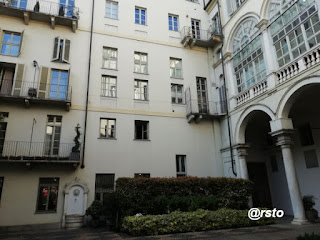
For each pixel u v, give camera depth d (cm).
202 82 2006
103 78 1731
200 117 1808
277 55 1381
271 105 1372
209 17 2180
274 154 1781
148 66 1853
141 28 1925
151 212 1155
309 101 1409
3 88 1512
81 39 1733
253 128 1883
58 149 1481
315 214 1275
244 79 1661
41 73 1523
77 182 1428
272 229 1065
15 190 1338
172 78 1897
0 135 1411
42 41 1628
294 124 1598
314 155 1451
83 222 1371
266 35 1459
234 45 1808
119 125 1650
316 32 1146
